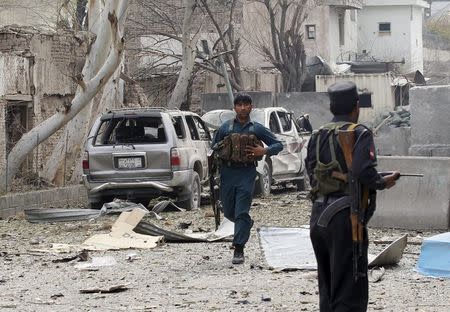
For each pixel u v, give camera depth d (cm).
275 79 5516
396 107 5269
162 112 2231
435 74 9162
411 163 1717
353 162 789
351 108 820
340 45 7462
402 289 1159
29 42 3075
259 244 1480
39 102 3102
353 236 786
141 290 1184
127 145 2208
